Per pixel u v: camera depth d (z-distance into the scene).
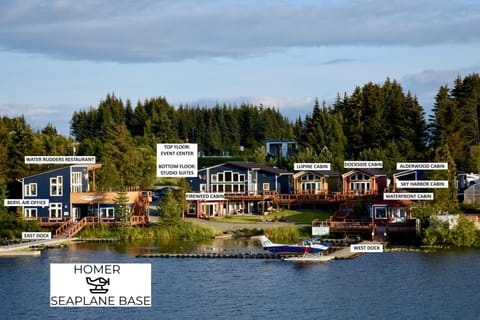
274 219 184.75
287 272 128.25
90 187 197.62
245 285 118.38
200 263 136.62
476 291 112.75
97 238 167.00
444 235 151.75
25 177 175.00
